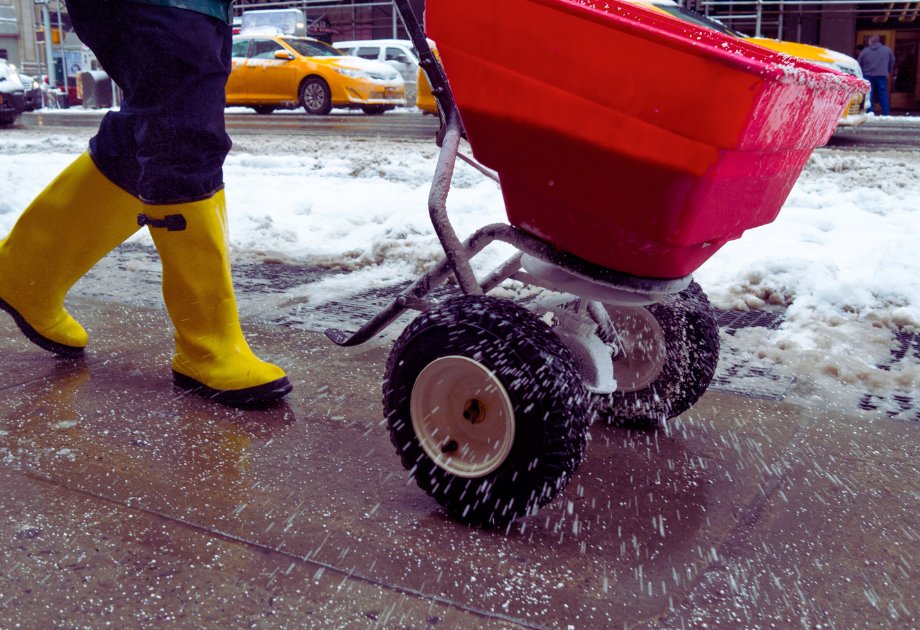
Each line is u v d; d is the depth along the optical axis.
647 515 1.82
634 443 2.24
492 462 1.67
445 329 1.68
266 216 5.38
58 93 28.97
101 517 1.71
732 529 1.77
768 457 2.14
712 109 1.38
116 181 2.50
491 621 1.41
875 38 17.73
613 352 2.09
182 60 2.14
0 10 42.25
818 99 1.60
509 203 1.79
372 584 1.50
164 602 1.43
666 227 1.54
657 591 1.52
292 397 2.50
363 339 2.24
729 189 1.54
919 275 3.69
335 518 1.75
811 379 2.72
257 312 3.46
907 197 5.82
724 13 21.23
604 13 1.42
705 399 2.56
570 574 1.57
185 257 2.35
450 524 1.75
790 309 3.48
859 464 2.10
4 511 1.72
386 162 7.84
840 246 4.54
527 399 1.58
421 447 1.75
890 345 3.04
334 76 14.70
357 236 5.04
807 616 1.45
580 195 1.61
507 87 1.60
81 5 2.14
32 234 2.57
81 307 3.44
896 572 1.60
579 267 1.76
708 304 2.25
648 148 1.47
